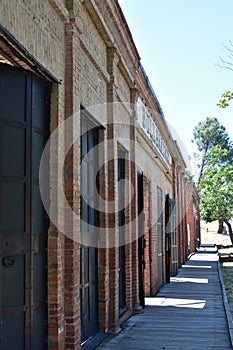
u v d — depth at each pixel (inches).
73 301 238.8
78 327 246.1
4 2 175.3
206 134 2351.1
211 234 2252.7
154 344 304.5
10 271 199.3
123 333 335.6
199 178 1903.3
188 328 354.6
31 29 201.6
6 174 201.8
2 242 195.6
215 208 1582.2
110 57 341.7
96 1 292.7
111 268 340.5
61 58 241.4
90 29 290.8
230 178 1577.3
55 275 225.6
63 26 245.9
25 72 213.6
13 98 208.2
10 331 197.5
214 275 775.1
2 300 194.5
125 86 404.2
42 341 219.6
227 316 397.4
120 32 358.3
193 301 489.7
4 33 171.6
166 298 512.4
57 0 229.9
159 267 605.9
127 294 402.0
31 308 207.8
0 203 196.9
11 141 205.6
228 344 305.6
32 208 211.8
